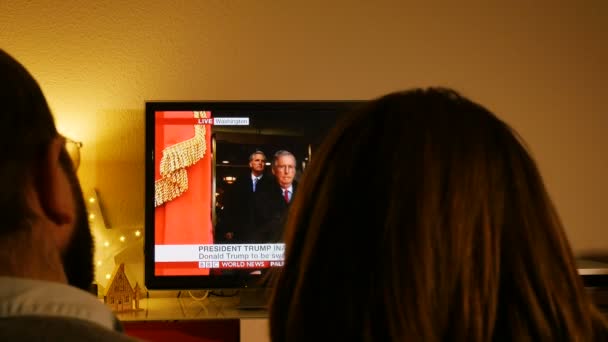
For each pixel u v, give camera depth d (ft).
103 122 8.92
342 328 1.66
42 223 1.39
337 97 9.26
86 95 8.89
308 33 9.21
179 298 8.83
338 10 9.26
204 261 8.13
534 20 9.53
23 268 1.34
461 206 1.61
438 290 1.59
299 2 9.20
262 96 9.14
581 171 9.58
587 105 9.59
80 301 1.34
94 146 8.89
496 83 9.48
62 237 1.49
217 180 8.14
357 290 1.66
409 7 9.37
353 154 1.78
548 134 9.54
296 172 8.20
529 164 1.76
